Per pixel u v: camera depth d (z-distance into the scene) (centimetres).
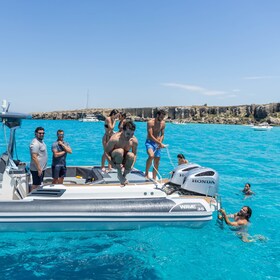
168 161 1531
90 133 3697
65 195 559
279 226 641
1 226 518
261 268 457
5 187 556
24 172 577
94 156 1652
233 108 12538
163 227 571
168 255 485
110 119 738
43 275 418
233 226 609
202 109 13088
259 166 1454
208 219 580
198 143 2731
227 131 5572
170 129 5928
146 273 431
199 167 651
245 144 2756
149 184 618
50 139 2658
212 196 623
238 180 1116
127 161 579
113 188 580
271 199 852
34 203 533
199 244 527
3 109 570
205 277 427
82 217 531
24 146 2005
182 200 585
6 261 453
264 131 6044
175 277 424
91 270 434
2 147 1834
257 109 11406
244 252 507
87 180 712
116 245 511
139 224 556
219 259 479
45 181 697
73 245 509
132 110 13862
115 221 544
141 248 503
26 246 501
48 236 536
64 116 13488
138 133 4050
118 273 429
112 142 568
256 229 621
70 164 1395
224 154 1911
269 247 530
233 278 427
